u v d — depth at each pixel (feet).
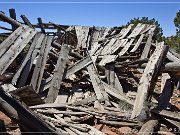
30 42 33.50
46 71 32.27
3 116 20.01
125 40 40.91
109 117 21.52
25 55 29.76
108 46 40.65
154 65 25.44
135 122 20.79
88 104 25.18
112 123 20.66
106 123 20.83
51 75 31.19
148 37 39.96
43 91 27.76
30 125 12.75
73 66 30.73
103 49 40.14
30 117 12.92
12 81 26.50
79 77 31.96
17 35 31.01
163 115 21.44
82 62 31.30
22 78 27.58
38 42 32.04
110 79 30.78
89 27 49.55
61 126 18.70
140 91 23.68
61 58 30.37
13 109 12.58
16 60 31.94
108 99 25.91
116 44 40.45
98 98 25.95
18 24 34.58
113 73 31.71
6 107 12.44
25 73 28.17
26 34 32.04
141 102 22.09
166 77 31.99
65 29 51.96
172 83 28.50
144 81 24.36
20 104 12.97
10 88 23.09
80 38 46.60
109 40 42.93
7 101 12.68
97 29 49.44
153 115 22.00
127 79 33.40
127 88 31.50
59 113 21.57
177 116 21.08
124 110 23.90
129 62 32.89
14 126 18.63
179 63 25.91
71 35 51.49
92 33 48.11
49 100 25.99
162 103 25.14
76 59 35.06
